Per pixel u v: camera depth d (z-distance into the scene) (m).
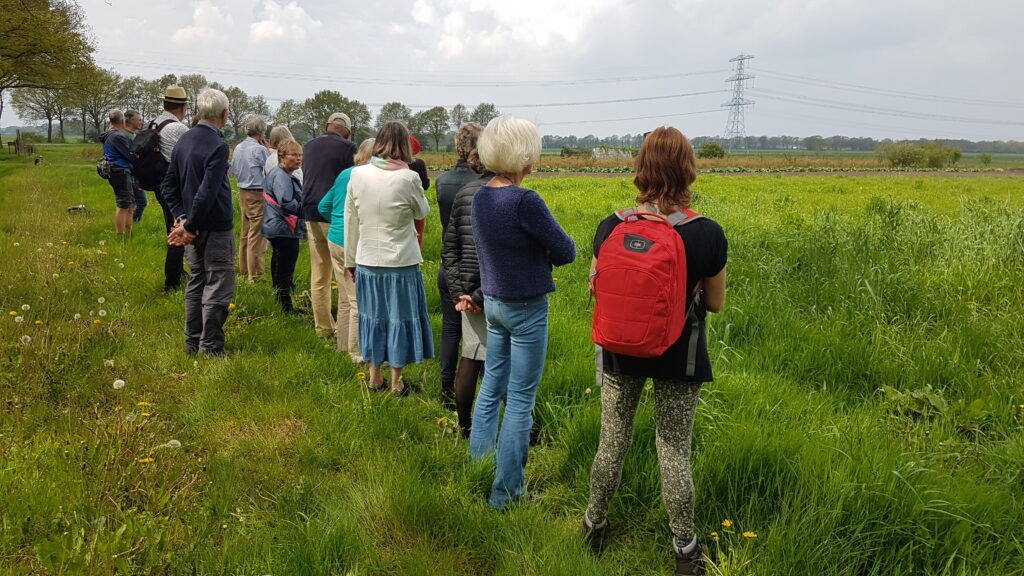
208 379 4.25
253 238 6.99
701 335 2.36
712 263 2.27
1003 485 3.05
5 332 4.58
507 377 3.23
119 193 9.48
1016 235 7.21
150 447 3.04
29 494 2.61
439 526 2.74
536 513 2.89
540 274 2.87
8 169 27.53
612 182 29.84
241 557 2.44
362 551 2.53
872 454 3.02
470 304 3.45
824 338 4.94
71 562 2.11
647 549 2.73
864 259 6.61
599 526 2.68
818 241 7.32
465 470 3.21
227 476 3.07
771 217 13.26
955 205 17.08
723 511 2.83
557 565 2.48
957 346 4.77
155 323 5.45
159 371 4.45
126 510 2.49
